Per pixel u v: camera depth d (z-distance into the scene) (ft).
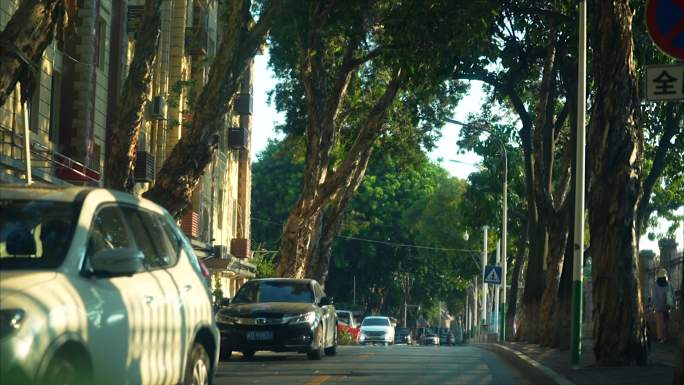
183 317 38.63
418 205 340.39
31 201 34.12
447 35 103.71
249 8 89.45
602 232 74.49
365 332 260.62
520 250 177.06
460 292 402.52
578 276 77.00
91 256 33.01
